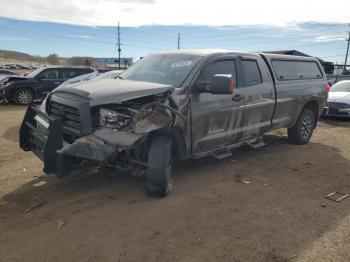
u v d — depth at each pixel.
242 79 6.05
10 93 14.96
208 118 5.36
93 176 5.60
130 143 4.20
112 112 4.45
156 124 4.37
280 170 6.15
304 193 5.13
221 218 4.23
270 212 4.45
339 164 6.62
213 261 3.38
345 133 9.71
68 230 3.90
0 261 3.35
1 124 10.20
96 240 3.70
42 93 15.56
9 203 4.63
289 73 7.32
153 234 3.83
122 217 4.20
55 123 4.38
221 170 6.02
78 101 4.46
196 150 5.35
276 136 8.89
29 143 5.37
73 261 3.34
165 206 4.50
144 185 5.21
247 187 5.27
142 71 5.78
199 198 4.79
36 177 5.61
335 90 13.13
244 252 3.54
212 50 5.93
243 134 6.20
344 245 3.71
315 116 8.33
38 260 3.36
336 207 4.66
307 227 4.08
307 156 7.10
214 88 4.88
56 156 4.40
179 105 4.86
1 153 6.96
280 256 3.48
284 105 7.04
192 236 3.81
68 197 4.81
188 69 5.32
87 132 4.40
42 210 4.41
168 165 4.69
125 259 3.38
